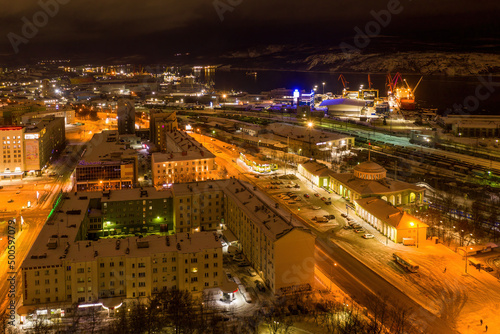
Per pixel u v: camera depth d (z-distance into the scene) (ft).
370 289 629.51
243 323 547.49
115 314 560.61
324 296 611.06
